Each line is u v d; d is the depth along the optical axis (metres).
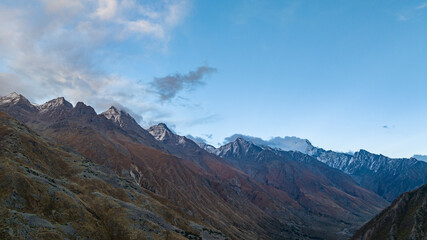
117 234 162.12
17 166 159.88
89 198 184.50
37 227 127.12
